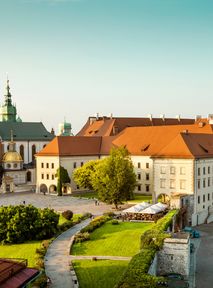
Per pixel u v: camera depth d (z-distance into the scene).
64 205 125.94
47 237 81.31
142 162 144.50
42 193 156.75
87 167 139.75
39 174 159.62
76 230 87.31
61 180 150.25
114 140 161.75
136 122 185.38
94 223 88.62
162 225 74.81
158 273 64.56
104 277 58.81
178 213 94.06
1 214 80.31
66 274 59.66
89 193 154.00
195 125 146.25
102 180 115.69
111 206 122.44
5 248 75.81
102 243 75.38
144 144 148.50
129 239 76.69
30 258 68.12
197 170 107.44
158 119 193.38
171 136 145.62
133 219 94.75
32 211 82.00
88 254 69.50
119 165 115.38
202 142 118.00
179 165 109.06
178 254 63.97
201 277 65.31
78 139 162.88
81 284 56.53
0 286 35.50
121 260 65.75
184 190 107.81
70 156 155.62
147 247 63.75
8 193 159.00
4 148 190.75
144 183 144.00
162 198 117.12
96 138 168.38
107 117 194.88
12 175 174.62
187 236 67.88
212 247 82.06
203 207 109.75
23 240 79.62
